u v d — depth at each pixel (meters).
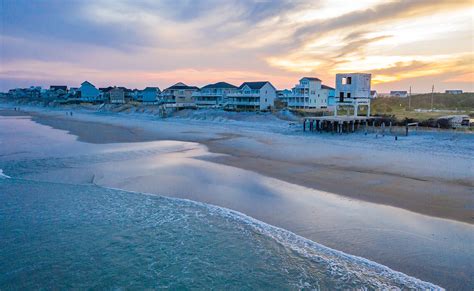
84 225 16.91
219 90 95.88
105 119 86.12
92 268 13.23
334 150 34.84
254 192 20.95
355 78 50.75
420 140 38.03
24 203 19.91
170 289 11.76
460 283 10.73
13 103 189.75
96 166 28.88
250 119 68.75
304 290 11.18
